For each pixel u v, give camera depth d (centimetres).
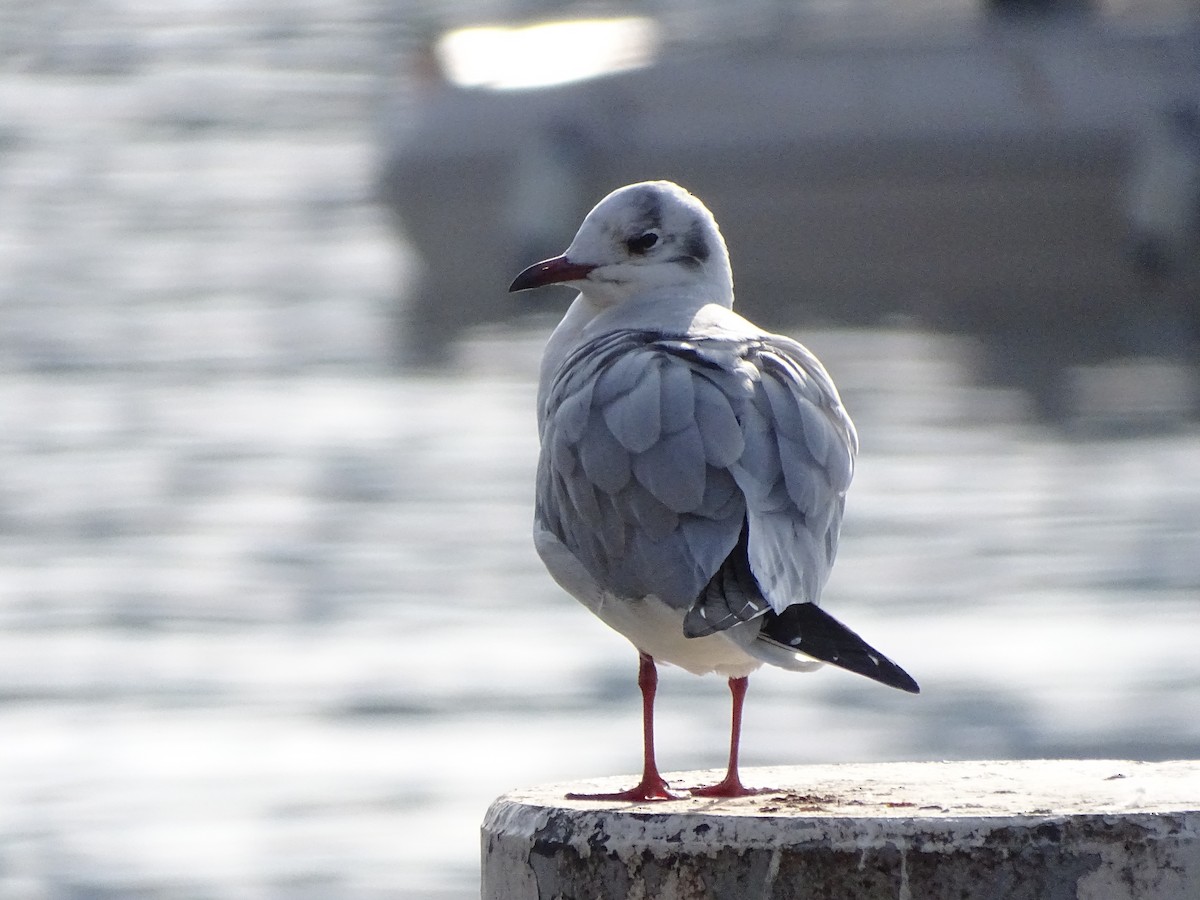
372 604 1545
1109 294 2448
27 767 1241
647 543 563
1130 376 2273
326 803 1176
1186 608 1488
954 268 2436
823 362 2325
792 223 2411
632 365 595
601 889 456
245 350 2423
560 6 2769
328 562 1656
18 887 1074
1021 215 2403
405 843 1120
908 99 2380
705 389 579
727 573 549
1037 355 2358
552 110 2409
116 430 2080
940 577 1588
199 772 1224
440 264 2508
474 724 1291
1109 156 2377
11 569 1641
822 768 592
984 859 435
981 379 2259
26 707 1338
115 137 3506
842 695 1328
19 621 1512
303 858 1111
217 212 3145
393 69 3781
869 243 2422
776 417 577
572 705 1327
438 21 3978
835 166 2384
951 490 1842
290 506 1822
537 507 622
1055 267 2438
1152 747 1205
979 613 1502
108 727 1306
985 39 2420
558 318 2550
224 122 3581
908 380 2255
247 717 1317
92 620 1507
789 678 1370
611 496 573
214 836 1138
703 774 596
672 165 2397
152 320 2575
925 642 1434
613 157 2398
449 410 2159
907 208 2403
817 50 2420
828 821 441
